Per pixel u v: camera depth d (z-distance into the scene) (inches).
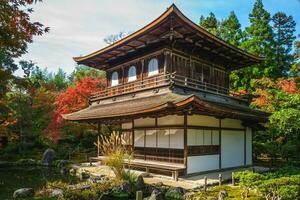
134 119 740.0
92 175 628.7
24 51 299.9
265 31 1236.5
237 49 741.3
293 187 366.9
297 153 789.9
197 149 614.2
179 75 685.3
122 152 537.6
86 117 748.0
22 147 1108.5
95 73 1514.5
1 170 806.5
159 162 639.8
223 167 683.4
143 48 729.0
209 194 429.4
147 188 478.9
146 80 719.1
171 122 628.4
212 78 796.6
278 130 708.7
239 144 757.3
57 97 1091.9
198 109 530.3
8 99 915.4
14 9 269.6
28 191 469.4
